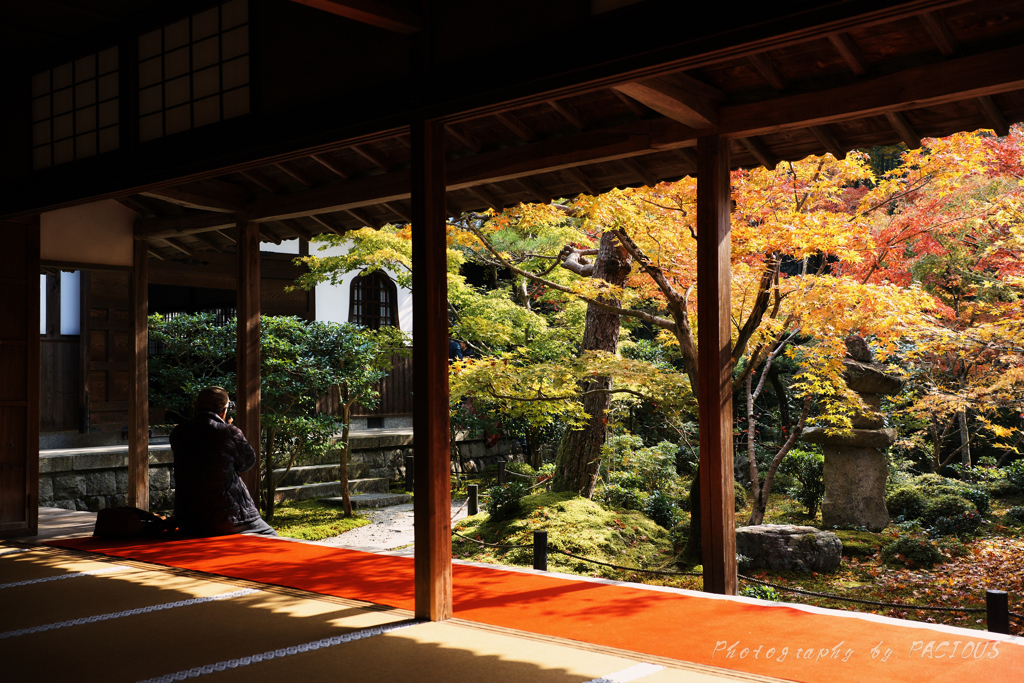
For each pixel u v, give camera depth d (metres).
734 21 2.86
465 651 3.18
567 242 10.55
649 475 11.49
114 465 9.22
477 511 10.16
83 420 10.46
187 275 11.42
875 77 4.23
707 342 4.60
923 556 8.25
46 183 5.80
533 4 3.39
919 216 8.14
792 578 7.96
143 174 5.20
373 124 3.94
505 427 12.88
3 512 6.05
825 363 8.27
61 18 5.30
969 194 8.59
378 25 3.64
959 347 9.18
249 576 4.65
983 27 3.85
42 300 10.29
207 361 10.24
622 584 4.36
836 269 8.56
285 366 9.55
